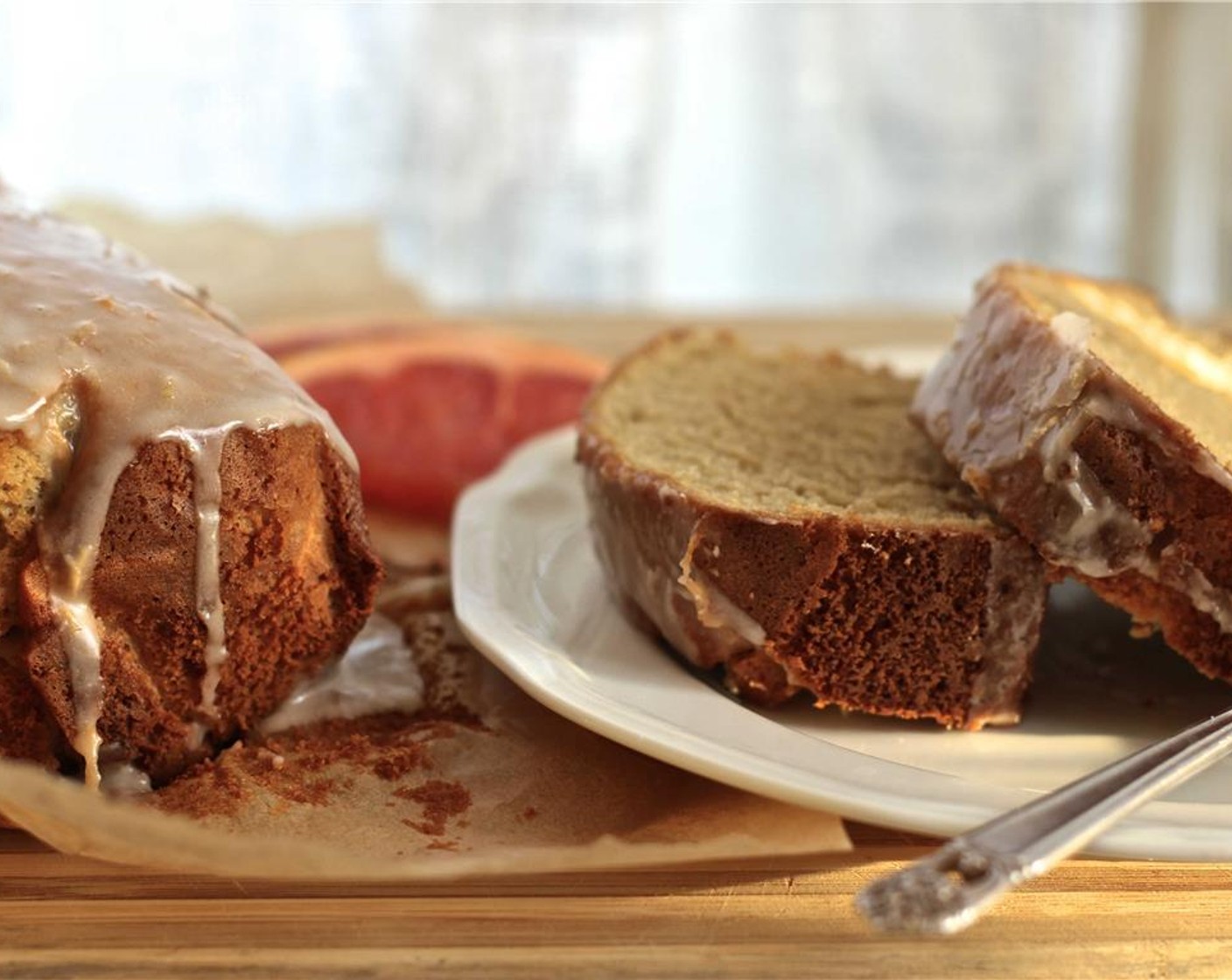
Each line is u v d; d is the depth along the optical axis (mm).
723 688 340
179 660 317
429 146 831
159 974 280
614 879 302
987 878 260
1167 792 301
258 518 317
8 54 794
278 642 329
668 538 337
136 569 309
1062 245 908
